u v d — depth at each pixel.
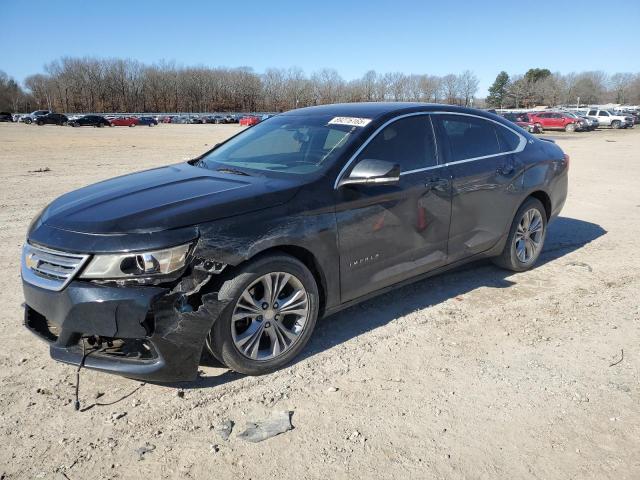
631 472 2.69
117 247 2.98
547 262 5.99
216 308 3.18
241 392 3.34
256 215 3.34
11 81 130.38
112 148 24.59
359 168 3.72
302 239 3.51
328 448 2.84
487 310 4.61
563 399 3.31
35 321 3.39
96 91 130.88
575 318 4.46
